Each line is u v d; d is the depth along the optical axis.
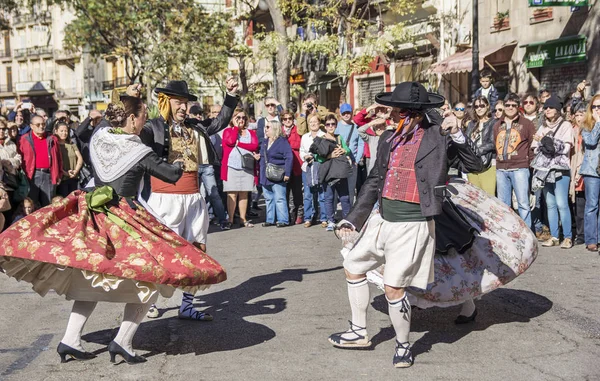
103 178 5.47
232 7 43.72
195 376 5.25
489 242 6.16
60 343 5.60
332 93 39.09
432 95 5.44
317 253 10.29
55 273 5.42
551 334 6.09
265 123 13.99
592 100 9.83
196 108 11.82
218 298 7.73
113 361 5.54
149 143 6.53
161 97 6.67
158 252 5.27
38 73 75.94
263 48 27.61
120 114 5.58
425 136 5.33
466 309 6.45
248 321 6.73
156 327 6.59
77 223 5.23
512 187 10.81
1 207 10.84
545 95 13.53
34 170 12.77
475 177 11.06
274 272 9.00
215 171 14.66
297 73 39.69
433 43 29.34
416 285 5.43
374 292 7.65
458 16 27.67
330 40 27.47
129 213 5.36
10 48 78.38
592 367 5.25
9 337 6.43
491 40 26.42
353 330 5.79
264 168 13.66
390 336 6.11
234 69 44.75
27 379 5.26
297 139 13.82
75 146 13.55
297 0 28.44
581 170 9.94
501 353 5.63
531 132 10.59
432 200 5.20
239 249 11.02
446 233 6.00
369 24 29.00
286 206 13.59
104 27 39.91
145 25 38.03
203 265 5.38
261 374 5.26
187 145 6.73
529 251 6.21
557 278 8.23
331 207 12.70
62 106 73.38
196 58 38.09
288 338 6.14
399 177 5.34
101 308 7.37
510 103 10.59
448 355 5.61
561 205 10.23
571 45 22.73
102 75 67.19
